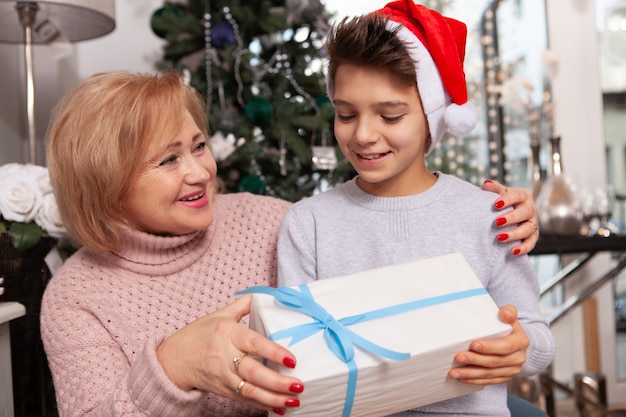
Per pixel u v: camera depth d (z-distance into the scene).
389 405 0.78
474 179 2.76
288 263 1.09
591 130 2.71
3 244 1.38
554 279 2.35
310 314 0.76
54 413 1.57
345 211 1.07
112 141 1.05
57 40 1.90
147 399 0.82
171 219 1.11
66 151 1.08
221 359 0.72
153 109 1.06
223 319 0.76
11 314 1.22
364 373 0.70
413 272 0.85
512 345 0.76
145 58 2.73
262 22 2.14
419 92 0.96
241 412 1.15
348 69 0.94
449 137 2.75
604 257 2.64
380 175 0.97
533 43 2.73
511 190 1.05
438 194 1.04
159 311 1.14
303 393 0.68
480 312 0.79
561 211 2.05
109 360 1.04
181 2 2.29
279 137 2.12
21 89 2.53
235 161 2.07
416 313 0.78
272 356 0.69
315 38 2.25
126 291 1.14
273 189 2.18
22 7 1.75
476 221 1.01
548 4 2.70
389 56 0.90
